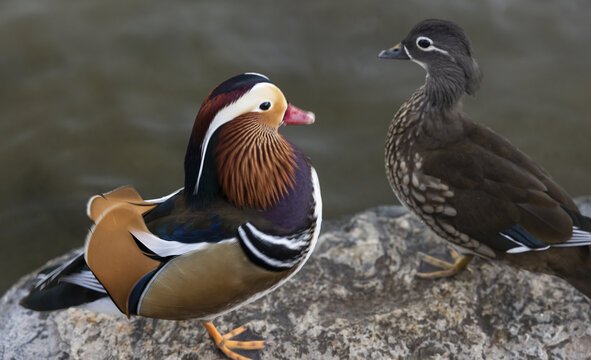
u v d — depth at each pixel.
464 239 6.82
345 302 6.98
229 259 5.27
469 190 6.62
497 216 6.54
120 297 5.18
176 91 14.12
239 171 5.50
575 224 6.42
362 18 15.07
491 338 6.53
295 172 5.75
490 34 15.01
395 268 7.36
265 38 14.95
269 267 5.51
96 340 6.70
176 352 6.43
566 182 12.61
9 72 14.45
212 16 15.41
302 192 5.75
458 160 6.67
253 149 5.52
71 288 5.42
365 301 7.02
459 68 6.81
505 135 13.28
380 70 14.26
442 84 6.86
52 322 6.98
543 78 14.27
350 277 7.27
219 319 6.70
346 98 13.83
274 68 14.36
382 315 6.68
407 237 7.87
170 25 15.21
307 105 13.70
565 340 6.48
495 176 6.56
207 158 5.44
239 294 5.57
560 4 15.65
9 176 12.70
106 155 13.03
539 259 6.55
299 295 7.00
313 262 7.42
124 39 15.02
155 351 6.47
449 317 6.66
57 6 15.73
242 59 14.52
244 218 5.47
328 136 13.34
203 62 14.54
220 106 5.29
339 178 12.76
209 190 5.52
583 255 6.45
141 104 13.89
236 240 5.32
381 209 8.61
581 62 14.57
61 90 14.15
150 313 5.52
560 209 6.43
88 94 14.09
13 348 6.78
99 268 4.96
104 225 4.91
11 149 13.12
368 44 14.64
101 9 15.66
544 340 6.48
